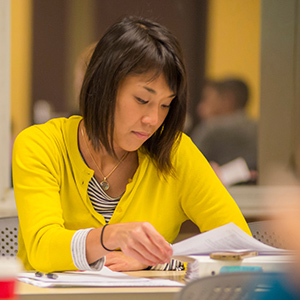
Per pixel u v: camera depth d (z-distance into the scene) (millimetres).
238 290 1372
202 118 6449
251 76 6547
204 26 6449
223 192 3447
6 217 3625
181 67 2967
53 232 2771
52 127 3357
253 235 3631
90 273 2693
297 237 1125
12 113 6152
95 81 3021
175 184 3420
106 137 3068
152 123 2975
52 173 3180
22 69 6188
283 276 1231
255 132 6480
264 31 6566
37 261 2771
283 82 6629
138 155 3365
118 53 2922
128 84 2932
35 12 6215
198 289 1378
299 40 6621
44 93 6242
